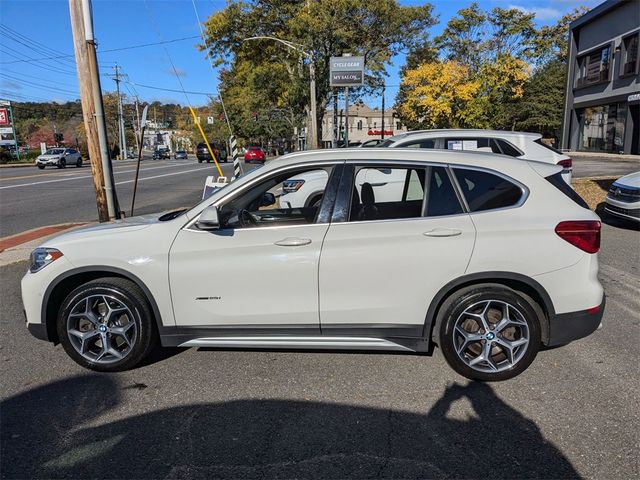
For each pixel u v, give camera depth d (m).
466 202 3.65
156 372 3.91
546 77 46.62
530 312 3.59
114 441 3.02
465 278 3.57
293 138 61.19
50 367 4.03
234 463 2.80
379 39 30.16
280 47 31.92
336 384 3.68
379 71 32.09
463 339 3.66
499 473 2.70
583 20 30.14
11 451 2.93
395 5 28.66
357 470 2.73
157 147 72.38
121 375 3.87
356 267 3.60
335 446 2.95
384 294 3.62
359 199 3.81
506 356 3.69
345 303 3.65
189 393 3.58
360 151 3.83
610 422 3.15
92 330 3.86
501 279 3.61
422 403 3.41
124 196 16.58
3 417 3.30
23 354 4.29
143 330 3.81
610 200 9.40
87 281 3.97
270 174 3.81
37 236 9.34
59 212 12.90
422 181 3.74
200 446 2.96
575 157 25.39
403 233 3.58
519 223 3.55
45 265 3.83
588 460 2.79
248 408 3.38
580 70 31.66
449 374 3.81
